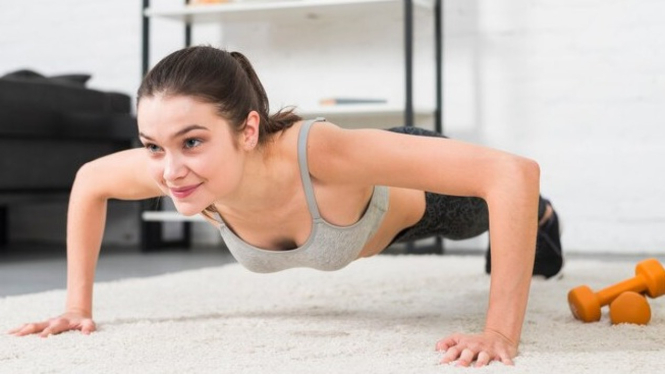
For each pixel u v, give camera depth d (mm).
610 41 3945
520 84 4082
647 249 3908
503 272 1490
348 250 1710
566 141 4016
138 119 1401
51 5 5004
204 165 1391
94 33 4910
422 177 1523
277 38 4504
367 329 1797
